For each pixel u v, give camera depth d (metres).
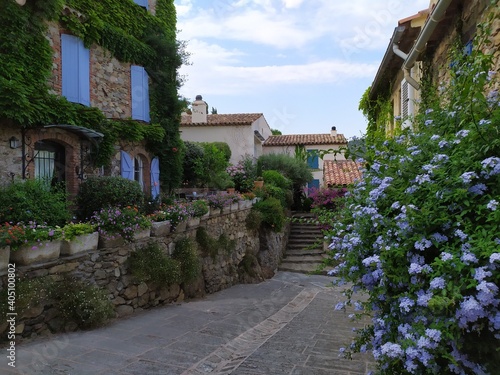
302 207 22.05
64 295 5.47
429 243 2.38
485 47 4.63
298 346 5.22
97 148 9.45
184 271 8.30
